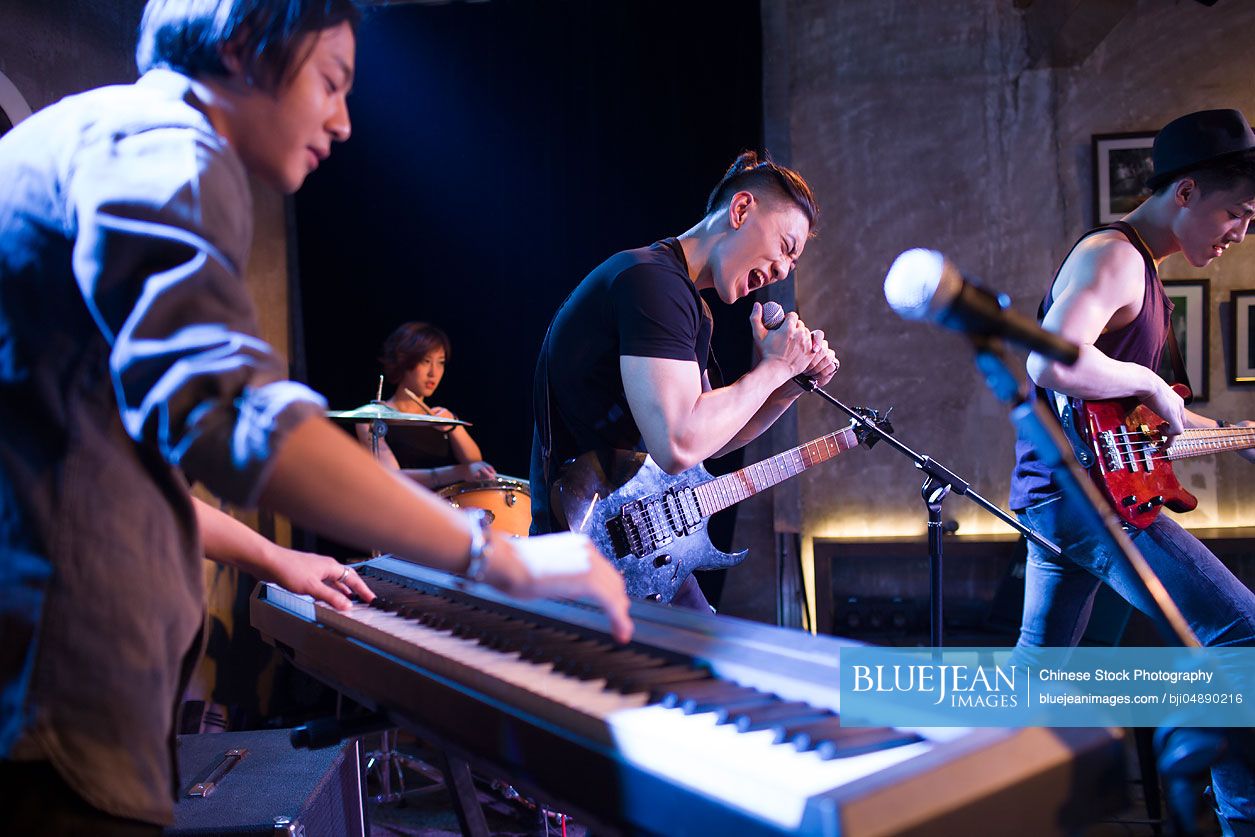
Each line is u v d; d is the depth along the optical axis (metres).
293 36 0.80
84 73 3.18
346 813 1.79
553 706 0.74
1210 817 2.31
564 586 0.77
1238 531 4.18
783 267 1.92
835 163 4.60
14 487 0.73
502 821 2.91
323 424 0.66
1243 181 2.04
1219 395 4.37
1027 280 4.51
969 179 4.54
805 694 0.72
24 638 0.72
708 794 0.58
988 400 4.52
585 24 4.54
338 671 1.12
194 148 0.73
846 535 4.56
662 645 0.86
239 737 1.79
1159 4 4.44
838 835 0.50
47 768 0.71
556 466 1.91
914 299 0.85
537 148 4.57
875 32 4.59
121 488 0.76
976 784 0.56
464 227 4.61
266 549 1.25
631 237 4.50
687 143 4.47
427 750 3.70
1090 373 1.98
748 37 4.45
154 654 0.77
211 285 0.67
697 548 1.94
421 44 4.62
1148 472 2.02
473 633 1.00
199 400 0.64
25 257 0.75
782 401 2.14
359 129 4.63
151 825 0.77
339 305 4.64
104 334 0.75
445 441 4.29
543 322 4.55
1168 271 4.41
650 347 1.66
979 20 4.54
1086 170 4.48
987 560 4.52
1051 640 2.19
